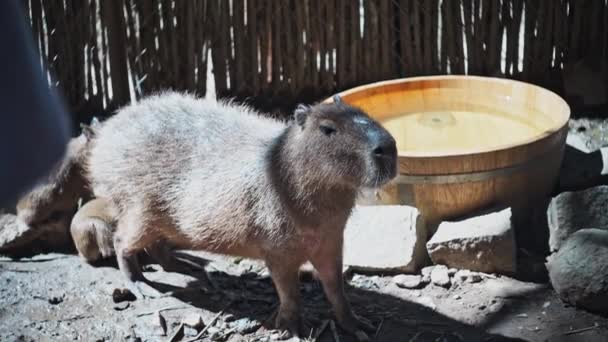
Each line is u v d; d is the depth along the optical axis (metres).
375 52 5.48
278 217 3.42
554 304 3.75
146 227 3.90
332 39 5.45
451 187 4.12
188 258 4.38
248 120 3.83
